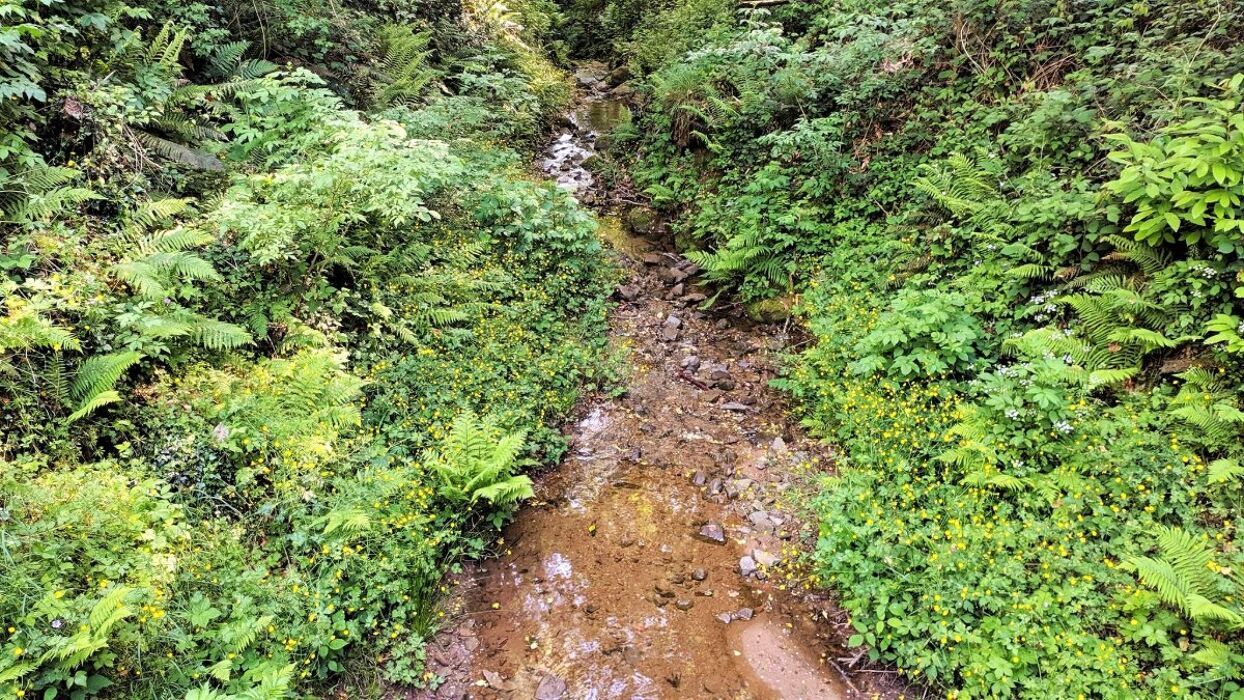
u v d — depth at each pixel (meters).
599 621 4.25
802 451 5.64
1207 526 3.88
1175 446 4.15
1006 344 5.18
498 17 12.03
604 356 6.80
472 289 6.42
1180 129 4.57
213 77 6.75
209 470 3.96
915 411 5.14
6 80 4.38
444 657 3.94
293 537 3.92
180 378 4.32
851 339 6.07
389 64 8.72
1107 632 3.62
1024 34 6.80
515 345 6.14
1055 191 5.49
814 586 4.45
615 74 14.31
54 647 2.78
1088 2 6.53
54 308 3.95
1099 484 4.16
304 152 6.07
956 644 3.77
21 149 4.47
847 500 4.71
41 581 3.00
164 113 5.78
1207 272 4.44
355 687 3.63
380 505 4.26
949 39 7.44
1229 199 4.30
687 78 9.41
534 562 4.65
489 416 5.15
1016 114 6.40
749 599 4.42
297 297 5.25
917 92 7.52
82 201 4.71
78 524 3.25
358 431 4.84
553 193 7.98
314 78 6.33
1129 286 4.87
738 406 6.27
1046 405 4.40
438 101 8.35
